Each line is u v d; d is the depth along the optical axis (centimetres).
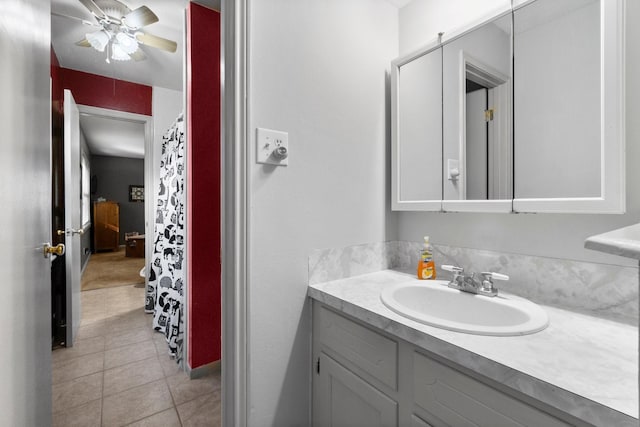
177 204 239
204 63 196
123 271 516
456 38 129
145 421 161
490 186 120
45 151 110
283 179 120
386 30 157
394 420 94
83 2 200
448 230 144
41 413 104
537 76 107
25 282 88
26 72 89
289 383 123
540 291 113
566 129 100
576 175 98
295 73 123
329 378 119
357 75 144
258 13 114
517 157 112
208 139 199
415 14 155
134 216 816
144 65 306
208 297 204
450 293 119
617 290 96
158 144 354
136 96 344
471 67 125
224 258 116
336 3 137
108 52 261
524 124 110
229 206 113
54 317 242
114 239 749
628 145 94
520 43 111
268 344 118
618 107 89
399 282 134
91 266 557
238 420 113
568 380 60
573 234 106
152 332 271
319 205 131
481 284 114
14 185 80
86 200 605
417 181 143
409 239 159
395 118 151
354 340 108
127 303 350
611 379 61
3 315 73
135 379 199
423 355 86
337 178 137
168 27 250
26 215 89
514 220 121
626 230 49
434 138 137
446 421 80
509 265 122
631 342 77
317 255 131
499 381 67
